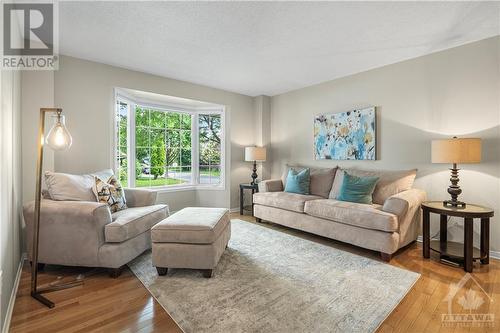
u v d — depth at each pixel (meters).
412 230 2.83
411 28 2.44
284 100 4.81
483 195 2.67
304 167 4.37
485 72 2.64
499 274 2.23
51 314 1.65
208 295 1.88
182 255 2.14
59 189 2.33
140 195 3.11
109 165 3.42
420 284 2.05
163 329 1.50
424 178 3.08
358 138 3.68
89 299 1.82
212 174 5.01
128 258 2.27
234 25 2.39
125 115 3.99
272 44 2.79
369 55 3.09
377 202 3.14
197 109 4.89
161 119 4.51
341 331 1.49
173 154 4.67
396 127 3.33
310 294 1.89
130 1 2.03
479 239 2.71
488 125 2.63
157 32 2.53
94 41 2.72
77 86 3.14
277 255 2.65
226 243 2.65
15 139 2.18
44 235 2.17
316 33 2.54
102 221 2.17
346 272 2.26
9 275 1.76
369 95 3.60
